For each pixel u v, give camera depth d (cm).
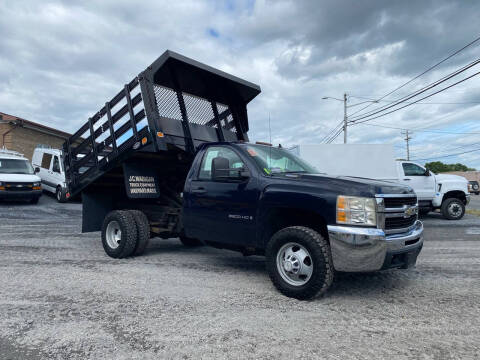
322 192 427
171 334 328
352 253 402
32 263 586
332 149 1298
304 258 429
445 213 1330
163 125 594
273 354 293
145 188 658
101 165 670
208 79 686
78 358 284
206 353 293
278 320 364
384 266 408
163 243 812
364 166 1302
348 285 489
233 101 771
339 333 335
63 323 349
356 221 406
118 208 755
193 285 480
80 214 1312
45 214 1288
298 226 440
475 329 346
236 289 466
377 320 367
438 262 631
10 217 1186
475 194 3453
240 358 286
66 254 661
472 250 744
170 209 657
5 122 2428
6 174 1546
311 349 302
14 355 287
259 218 474
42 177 1852
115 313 376
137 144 603
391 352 298
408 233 441
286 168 534
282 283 439
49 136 2769
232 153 533
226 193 512
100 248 723
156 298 425
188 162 707
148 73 579
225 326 347
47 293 437
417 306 410
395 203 436
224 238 516
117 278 505
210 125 709
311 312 388
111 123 646
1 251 677
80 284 475
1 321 353
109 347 302
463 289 474
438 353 297
